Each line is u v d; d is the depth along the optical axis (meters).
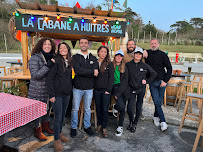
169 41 37.94
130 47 3.18
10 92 2.78
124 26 3.38
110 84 2.55
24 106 1.54
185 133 2.96
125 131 2.96
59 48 2.21
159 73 3.05
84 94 2.63
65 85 2.20
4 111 1.40
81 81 2.50
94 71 2.44
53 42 2.34
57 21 3.14
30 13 3.05
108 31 3.36
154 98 3.08
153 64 3.08
